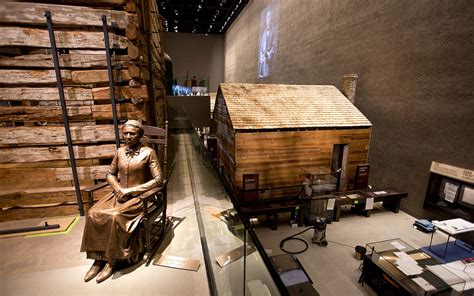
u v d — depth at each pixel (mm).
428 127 5516
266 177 6113
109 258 2693
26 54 3652
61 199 3957
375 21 6836
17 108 3705
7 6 3355
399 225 5527
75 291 2576
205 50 25453
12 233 3506
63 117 3604
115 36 3691
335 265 4203
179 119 10258
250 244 1970
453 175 5008
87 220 2711
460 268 3857
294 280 3490
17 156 3836
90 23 3596
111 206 2826
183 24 22047
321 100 7223
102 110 3934
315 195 5629
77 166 4031
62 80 3703
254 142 5848
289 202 5543
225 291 2504
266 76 15258
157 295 2549
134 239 2850
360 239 4953
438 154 5332
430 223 5223
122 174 3129
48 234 3527
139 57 3930
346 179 6773
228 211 3006
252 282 1891
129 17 3682
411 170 5992
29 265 2936
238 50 20688
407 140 6059
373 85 7062
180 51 24812
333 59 8859
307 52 10555
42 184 4020
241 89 7137
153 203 3223
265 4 14852
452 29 4871
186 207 4457
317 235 4746
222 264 2812
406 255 3852
